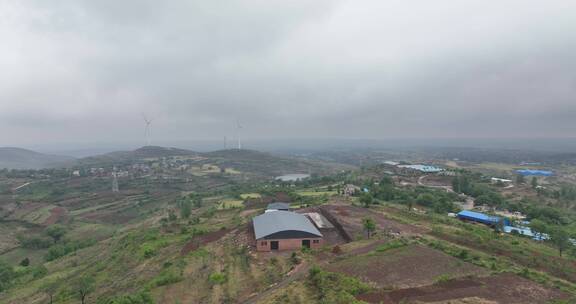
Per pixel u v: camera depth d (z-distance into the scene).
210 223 118.44
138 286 64.06
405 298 47.06
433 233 83.50
